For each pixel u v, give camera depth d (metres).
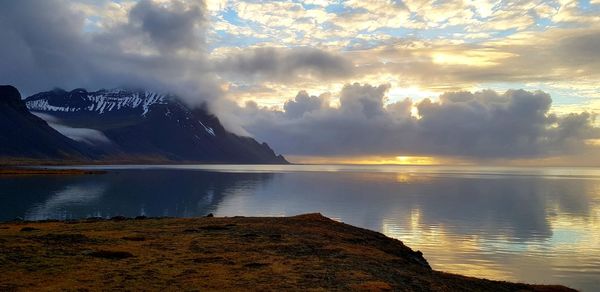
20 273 23.75
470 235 65.00
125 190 139.00
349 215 86.62
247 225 47.38
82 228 44.41
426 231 68.44
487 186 185.88
